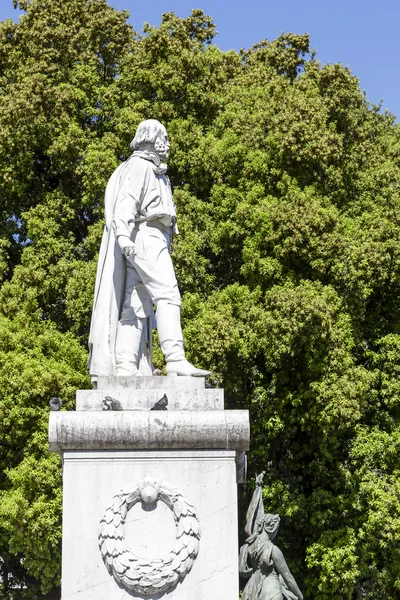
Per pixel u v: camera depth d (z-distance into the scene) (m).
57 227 23.61
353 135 24.86
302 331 20.77
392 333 22.73
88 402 9.30
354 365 21.62
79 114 24.70
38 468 20.48
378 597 21.20
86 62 25.14
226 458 9.09
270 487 21.31
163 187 10.35
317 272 22.08
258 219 22.17
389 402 22.05
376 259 22.09
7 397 20.80
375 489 20.80
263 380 21.97
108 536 8.89
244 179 23.22
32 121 23.61
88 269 22.31
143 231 10.11
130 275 10.12
